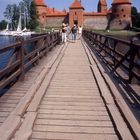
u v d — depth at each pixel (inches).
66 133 162.4
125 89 251.3
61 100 224.2
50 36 570.9
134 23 3548.2
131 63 266.5
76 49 645.9
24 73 290.0
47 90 254.7
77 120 182.1
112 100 218.5
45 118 184.2
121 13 3068.4
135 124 166.6
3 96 227.0
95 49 605.9
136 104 209.5
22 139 150.3
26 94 227.1
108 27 3154.5
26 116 182.1
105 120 182.9
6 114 187.0
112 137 158.1
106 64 394.0
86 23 3184.1
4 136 150.1
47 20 3282.5
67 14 3201.3
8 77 243.8
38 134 160.6
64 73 338.0
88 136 158.9
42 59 436.8
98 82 279.3
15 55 265.3
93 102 220.5
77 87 267.6
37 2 3277.6
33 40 339.6
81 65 401.4
